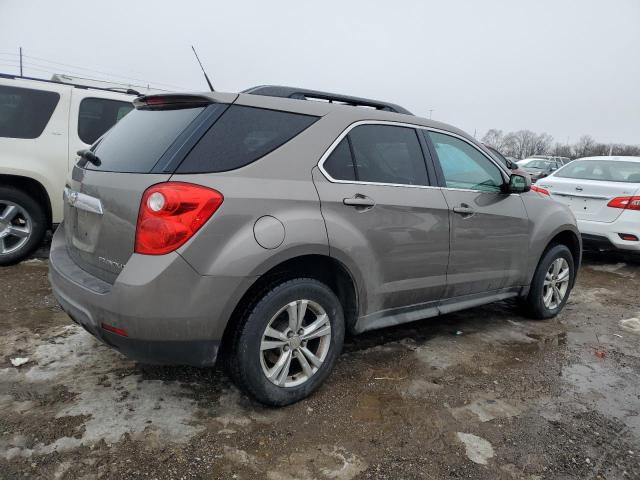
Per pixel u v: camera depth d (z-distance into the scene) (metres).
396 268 3.12
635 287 5.99
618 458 2.49
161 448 2.32
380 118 3.18
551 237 4.27
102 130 5.33
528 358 3.64
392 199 3.04
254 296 2.54
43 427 2.41
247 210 2.41
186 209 2.26
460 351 3.68
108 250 2.45
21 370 2.94
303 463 2.30
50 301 4.05
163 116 2.70
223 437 2.44
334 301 2.84
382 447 2.46
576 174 7.62
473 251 3.60
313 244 2.61
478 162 3.80
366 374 3.21
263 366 2.59
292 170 2.65
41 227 5.04
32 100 4.97
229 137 2.51
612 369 3.55
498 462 2.40
